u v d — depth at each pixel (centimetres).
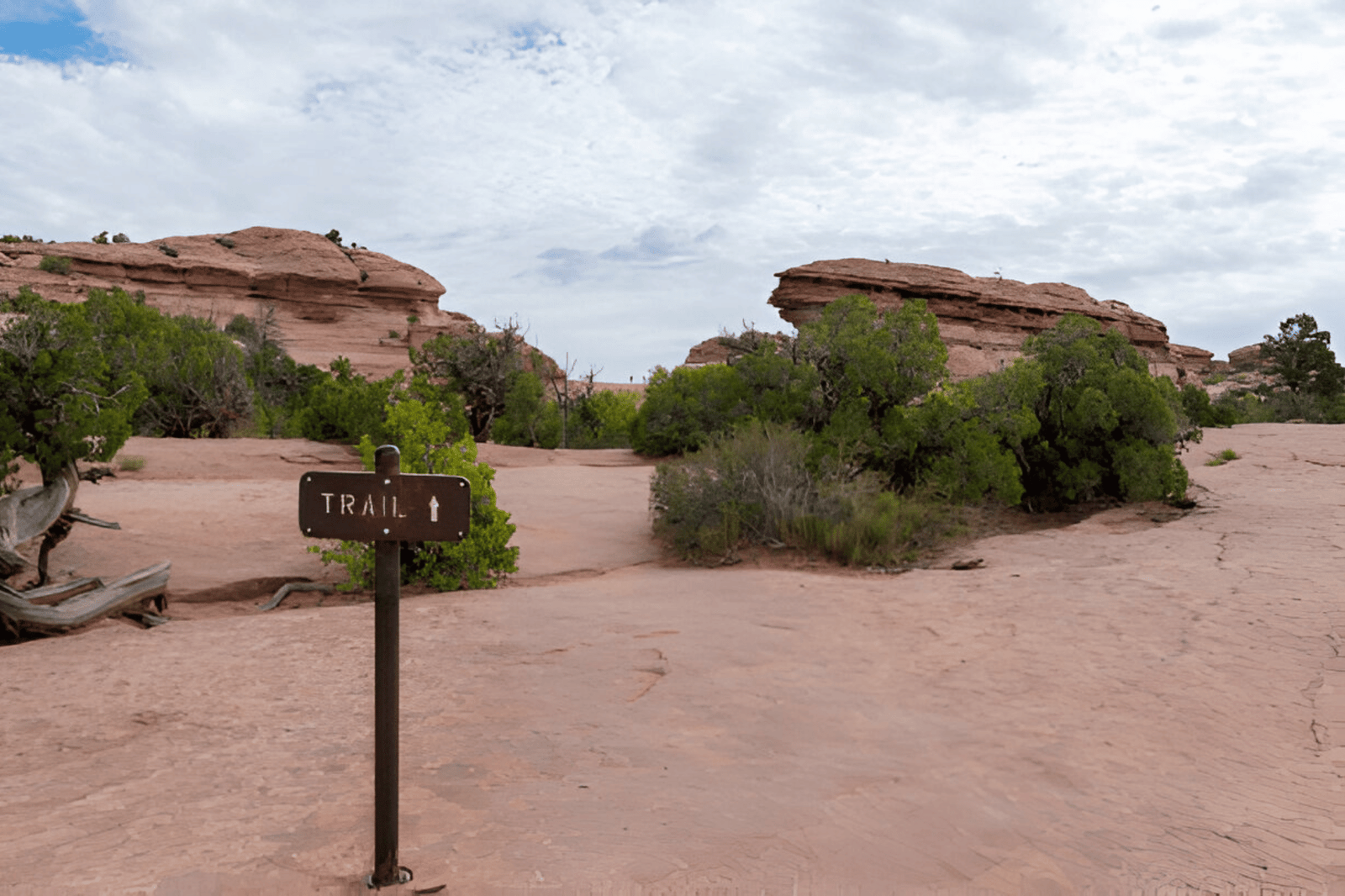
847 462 1352
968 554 1098
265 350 4188
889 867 304
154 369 2425
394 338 8800
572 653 632
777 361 2028
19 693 531
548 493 1673
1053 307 10594
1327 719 452
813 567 1059
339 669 588
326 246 9112
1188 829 335
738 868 301
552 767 404
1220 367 14275
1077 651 601
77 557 1058
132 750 430
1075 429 1448
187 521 1286
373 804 358
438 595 881
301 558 1094
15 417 892
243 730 462
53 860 303
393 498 291
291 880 290
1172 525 1193
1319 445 2170
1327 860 308
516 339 3266
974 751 422
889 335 1552
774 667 589
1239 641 597
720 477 1268
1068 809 354
